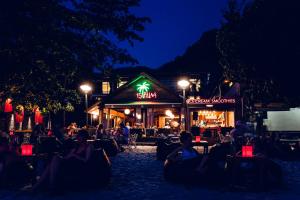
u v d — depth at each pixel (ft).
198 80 127.54
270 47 64.85
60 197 25.90
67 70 40.40
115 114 118.21
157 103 106.01
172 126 115.55
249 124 85.51
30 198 25.49
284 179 35.47
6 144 30.50
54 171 26.81
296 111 89.66
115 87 127.65
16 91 42.57
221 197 26.00
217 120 112.47
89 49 40.42
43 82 41.29
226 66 72.79
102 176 29.37
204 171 30.58
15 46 35.65
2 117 69.46
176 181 32.19
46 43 36.68
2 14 33.09
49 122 96.37
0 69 36.42
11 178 29.63
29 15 35.45
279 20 63.41
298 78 64.49
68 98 48.75
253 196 26.32
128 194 27.17
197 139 58.18
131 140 90.22
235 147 35.42
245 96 88.28
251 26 67.36
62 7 37.70
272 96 70.59
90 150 29.04
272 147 58.08
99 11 39.86
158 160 55.36
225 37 70.85
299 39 62.69
